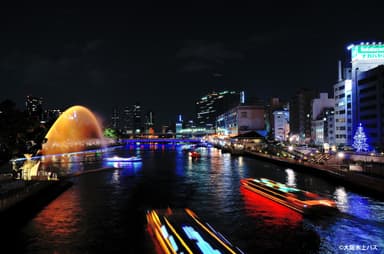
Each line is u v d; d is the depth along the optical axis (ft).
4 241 118.32
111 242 116.88
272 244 116.06
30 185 180.45
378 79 414.62
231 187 223.10
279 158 372.99
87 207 166.09
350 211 152.97
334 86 550.77
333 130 577.84
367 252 109.60
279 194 167.73
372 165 230.89
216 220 142.51
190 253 92.48
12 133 213.66
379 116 412.77
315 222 138.41
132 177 278.87
